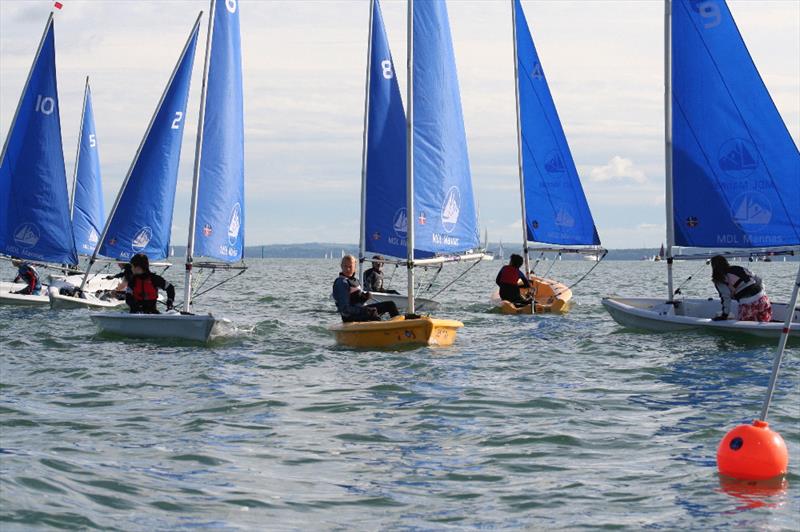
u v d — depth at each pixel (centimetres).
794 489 1814
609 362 3466
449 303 6406
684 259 4259
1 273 14012
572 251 6350
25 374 3155
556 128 6350
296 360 3547
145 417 2481
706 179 4228
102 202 7869
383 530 1598
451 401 2725
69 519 1573
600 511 1698
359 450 2148
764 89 4109
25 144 5894
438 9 4172
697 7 4178
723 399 2700
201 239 4188
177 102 5409
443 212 4191
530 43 6412
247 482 1872
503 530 1598
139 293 4169
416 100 4097
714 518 1648
